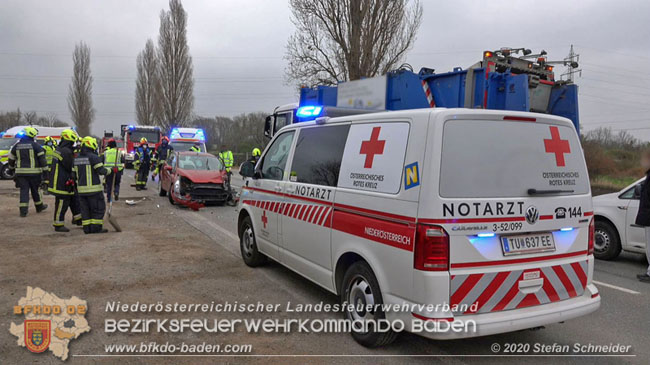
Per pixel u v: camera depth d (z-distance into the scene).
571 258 3.75
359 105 10.19
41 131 21.70
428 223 3.23
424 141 3.36
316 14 19.30
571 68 8.50
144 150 16.30
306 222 4.71
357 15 18.33
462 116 3.41
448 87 8.42
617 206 7.46
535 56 8.30
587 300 3.78
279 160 5.54
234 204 12.86
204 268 6.16
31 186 10.29
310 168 4.79
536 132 3.69
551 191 3.63
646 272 6.66
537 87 8.12
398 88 9.37
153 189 17.06
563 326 4.61
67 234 8.14
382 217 3.62
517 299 3.48
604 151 21.48
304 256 4.81
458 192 3.29
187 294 5.13
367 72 18.58
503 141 3.52
